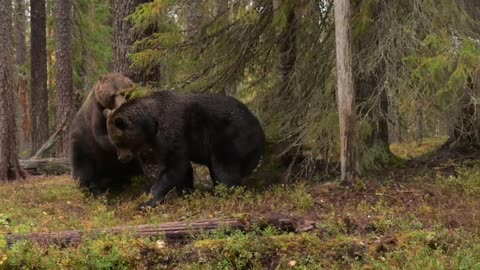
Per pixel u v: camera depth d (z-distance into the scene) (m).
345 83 10.66
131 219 9.94
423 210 9.28
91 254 7.00
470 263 6.66
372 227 8.32
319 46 12.62
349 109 10.70
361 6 11.65
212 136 11.48
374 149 12.60
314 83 12.64
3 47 16.48
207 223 8.00
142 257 7.20
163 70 14.56
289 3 12.41
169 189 11.17
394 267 6.74
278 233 7.84
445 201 9.95
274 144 13.14
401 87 10.92
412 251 7.16
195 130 11.47
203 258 7.16
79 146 12.88
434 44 10.48
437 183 10.98
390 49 11.30
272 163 12.95
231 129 11.40
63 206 11.41
